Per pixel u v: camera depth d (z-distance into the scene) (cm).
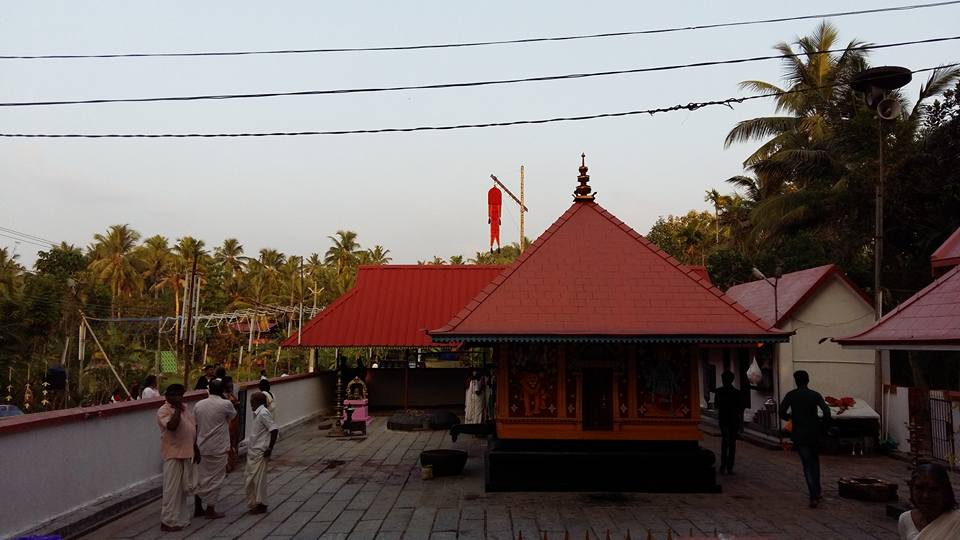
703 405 2284
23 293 3016
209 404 908
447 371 2348
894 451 1388
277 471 1237
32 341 2938
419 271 2369
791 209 2319
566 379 1075
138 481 1015
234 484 1124
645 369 1071
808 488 1005
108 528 836
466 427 1245
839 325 1611
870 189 2041
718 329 1013
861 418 1421
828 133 2497
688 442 1053
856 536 791
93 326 3625
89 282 4381
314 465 1299
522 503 970
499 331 1005
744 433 1703
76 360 3153
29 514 741
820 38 2833
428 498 1007
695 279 1095
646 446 1055
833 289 1623
